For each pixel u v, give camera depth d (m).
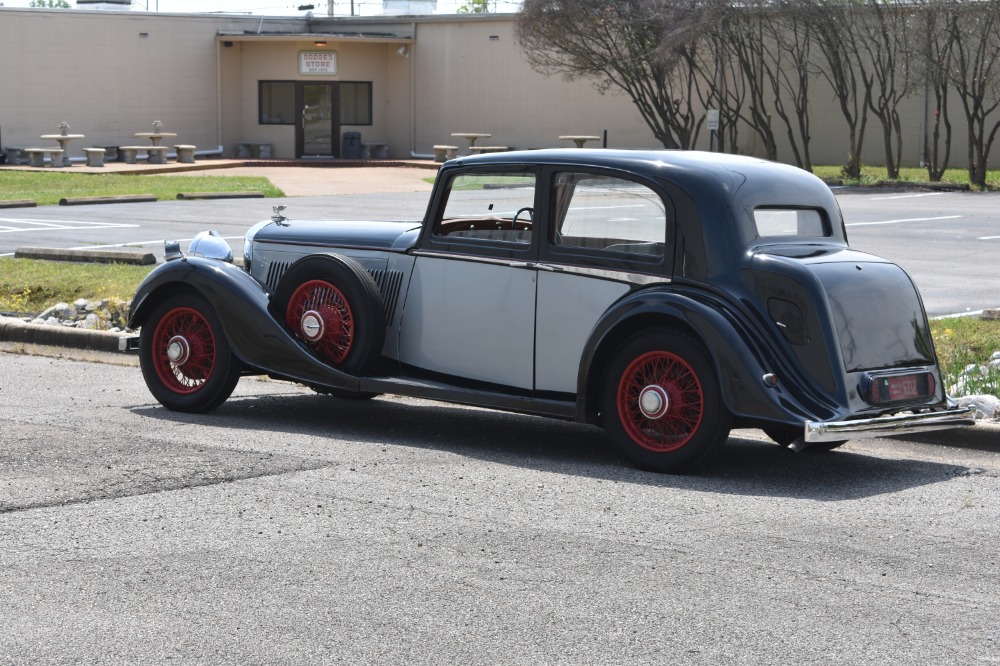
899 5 35.03
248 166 41.09
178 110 42.72
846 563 5.31
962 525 5.94
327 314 7.96
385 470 6.87
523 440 7.87
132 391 9.25
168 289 8.48
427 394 7.70
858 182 34.72
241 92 44.16
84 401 8.81
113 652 4.28
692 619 4.64
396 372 8.08
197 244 8.77
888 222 23.92
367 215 24.75
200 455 7.12
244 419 8.30
